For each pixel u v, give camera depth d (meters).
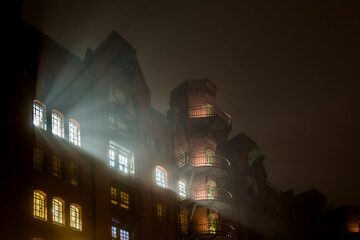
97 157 44.75
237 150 64.69
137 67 51.78
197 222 53.81
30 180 38.31
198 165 56.28
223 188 58.44
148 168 49.97
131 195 47.53
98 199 43.34
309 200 81.75
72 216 41.19
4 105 38.25
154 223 48.62
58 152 41.75
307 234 77.31
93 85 46.50
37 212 38.59
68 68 44.78
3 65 39.22
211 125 57.62
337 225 82.69
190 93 59.59
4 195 36.16
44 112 41.66
